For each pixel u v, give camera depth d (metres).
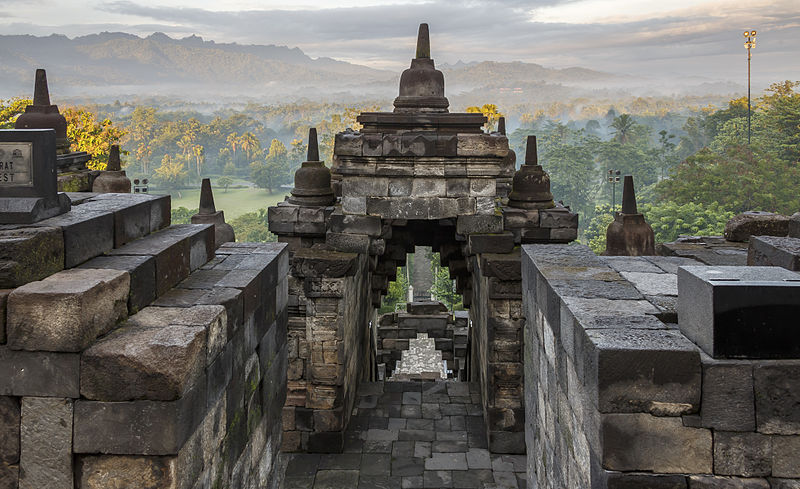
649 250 12.54
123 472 3.94
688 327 4.14
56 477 3.95
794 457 3.71
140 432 3.89
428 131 11.78
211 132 180.25
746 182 54.81
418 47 13.11
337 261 11.14
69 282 4.09
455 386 14.46
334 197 13.48
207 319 4.51
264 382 6.16
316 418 11.42
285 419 11.46
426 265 62.06
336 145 11.45
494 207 11.68
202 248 6.22
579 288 5.27
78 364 3.87
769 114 74.44
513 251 11.61
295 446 11.47
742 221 10.21
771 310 3.72
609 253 12.66
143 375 3.85
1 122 42.16
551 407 5.58
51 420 3.92
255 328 5.81
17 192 4.64
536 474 6.48
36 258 4.16
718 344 3.75
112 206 5.39
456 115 12.24
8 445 3.95
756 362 3.72
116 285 4.30
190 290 5.34
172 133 165.62
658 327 4.23
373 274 17.28
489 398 11.36
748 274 4.03
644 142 117.88
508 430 11.34
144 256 4.94
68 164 13.96
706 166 60.22
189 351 3.99
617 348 3.75
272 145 158.25
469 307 17.95
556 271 5.89
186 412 4.03
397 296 45.81
